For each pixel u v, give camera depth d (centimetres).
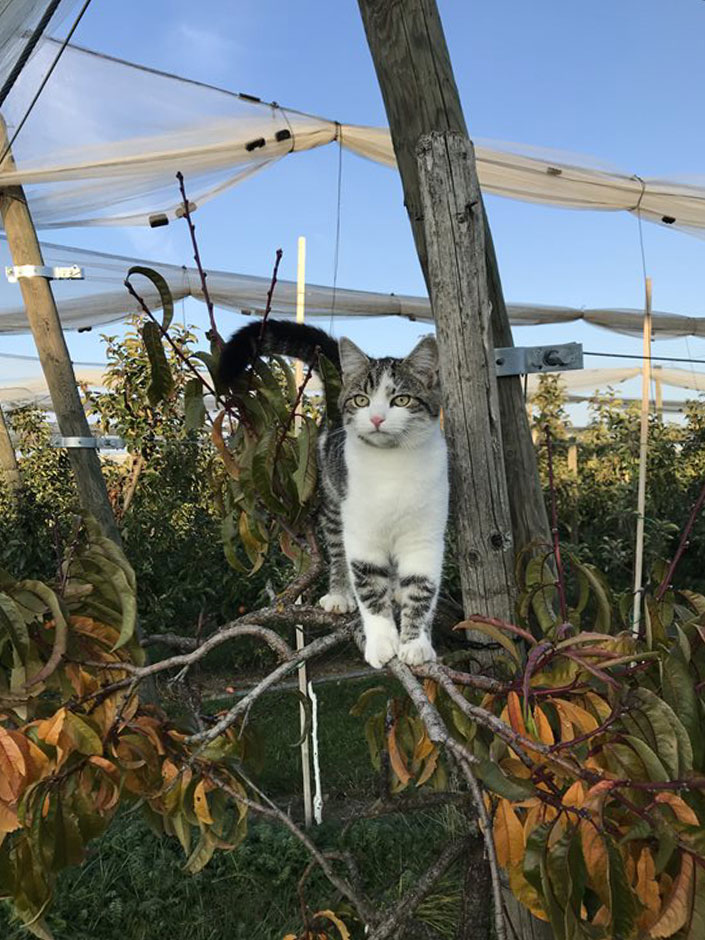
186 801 190
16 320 504
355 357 243
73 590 182
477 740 163
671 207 457
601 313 621
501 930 128
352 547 217
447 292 181
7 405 738
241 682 646
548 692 149
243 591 700
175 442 636
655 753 135
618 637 159
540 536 211
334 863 346
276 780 458
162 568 678
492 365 185
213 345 203
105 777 173
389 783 204
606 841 125
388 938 183
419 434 218
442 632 226
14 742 154
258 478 186
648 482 806
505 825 146
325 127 373
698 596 173
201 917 321
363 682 636
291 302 544
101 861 356
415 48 190
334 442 240
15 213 356
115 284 477
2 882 168
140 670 179
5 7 214
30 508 598
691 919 130
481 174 422
